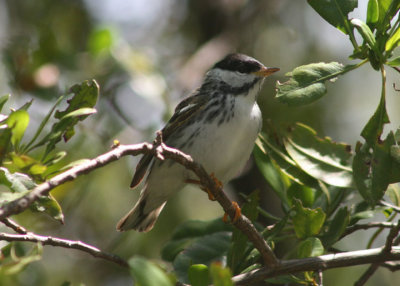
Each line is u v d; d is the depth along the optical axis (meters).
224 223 9.14
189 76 13.85
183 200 13.45
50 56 12.23
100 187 13.46
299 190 8.59
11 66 12.06
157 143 6.33
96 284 12.86
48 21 14.27
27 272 9.07
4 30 13.61
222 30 15.99
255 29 15.26
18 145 5.49
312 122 13.30
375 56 6.59
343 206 8.49
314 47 14.59
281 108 13.30
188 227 9.18
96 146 12.43
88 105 6.14
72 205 12.49
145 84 12.38
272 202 14.42
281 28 15.00
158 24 16.12
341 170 8.00
